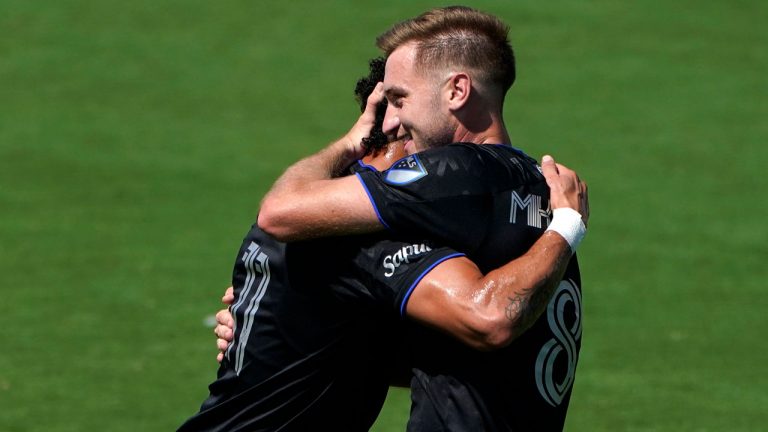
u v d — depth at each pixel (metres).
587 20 60.78
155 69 54.69
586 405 26.19
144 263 35.69
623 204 41.44
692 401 26.44
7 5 60.91
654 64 56.19
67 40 57.38
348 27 59.19
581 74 54.94
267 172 44.00
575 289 10.73
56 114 49.69
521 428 10.24
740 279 34.88
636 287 34.22
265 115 50.09
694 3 63.25
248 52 56.66
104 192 41.88
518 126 49.34
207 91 52.53
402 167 9.98
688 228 39.19
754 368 28.52
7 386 27.06
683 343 30.17
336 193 9.98
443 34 10.33
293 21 59.84
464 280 9.55
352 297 10.26
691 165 45.47
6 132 47.56
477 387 10.08
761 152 46.88
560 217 10.00
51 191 41.91
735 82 54.44
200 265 35.53
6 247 36.88
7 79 53.22
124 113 49.94
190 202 41.09
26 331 30.62
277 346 10.77
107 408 25.88
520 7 62.00
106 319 31.52
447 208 9.82
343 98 51.91
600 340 30.39
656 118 50.38
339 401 10.95
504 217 10.00
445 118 10.35
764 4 63.03
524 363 10.23
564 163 45.66
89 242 37.38
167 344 29.88
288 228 10.12
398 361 11.04
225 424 11.19
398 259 9.83
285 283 10.61
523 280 9.51
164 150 46.16
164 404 26.17
